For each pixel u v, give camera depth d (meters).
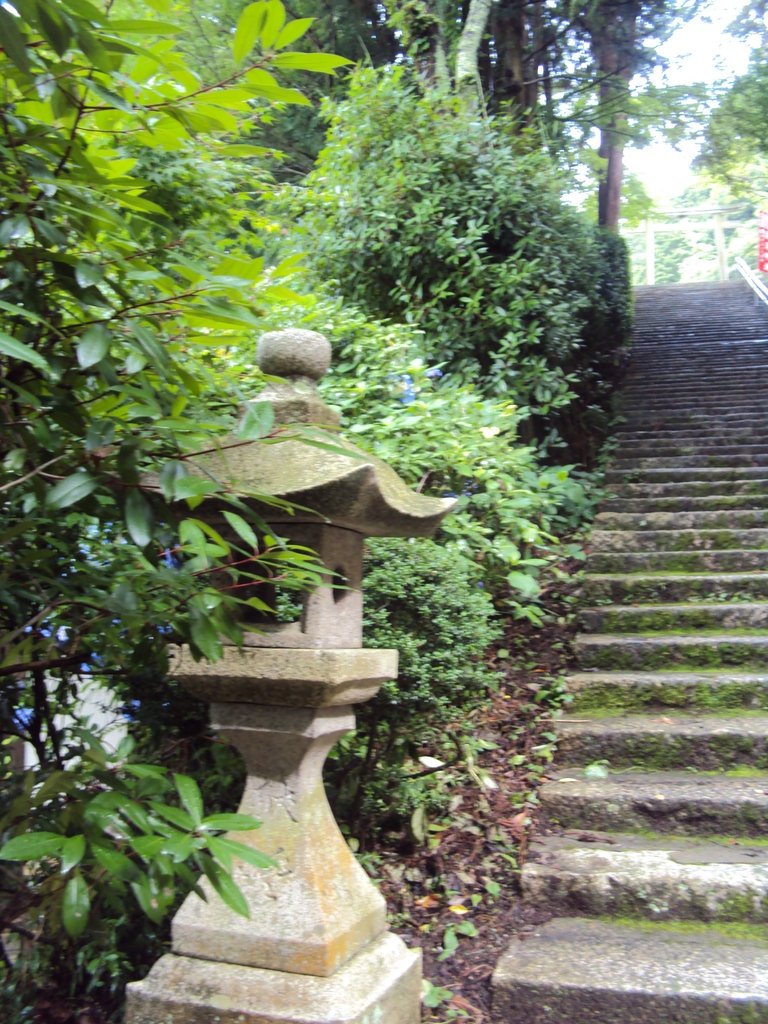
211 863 1.18
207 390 1.87
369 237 5.04
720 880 2.40
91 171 1.21
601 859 2.56
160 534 1.36
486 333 5.06
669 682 3.50
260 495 1.33
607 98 9.43
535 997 2.06
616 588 4.38
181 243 1.38
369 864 2.60
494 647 4.12
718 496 5.63
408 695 2.43
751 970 2.10
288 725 1.76
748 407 7.73
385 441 3.09
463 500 3.32
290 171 7.33
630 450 6.76
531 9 8.70
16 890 1.55
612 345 9.72
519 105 8.19
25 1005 2.03
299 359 1.81
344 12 7.64
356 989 1.67
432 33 6.56
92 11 1.03
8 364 1.29
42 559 1.46
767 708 3.42
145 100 1.29
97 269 1.20
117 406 1.32
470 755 3.04
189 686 1.80
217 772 2.46
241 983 1.66
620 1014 2.01
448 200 5.09
